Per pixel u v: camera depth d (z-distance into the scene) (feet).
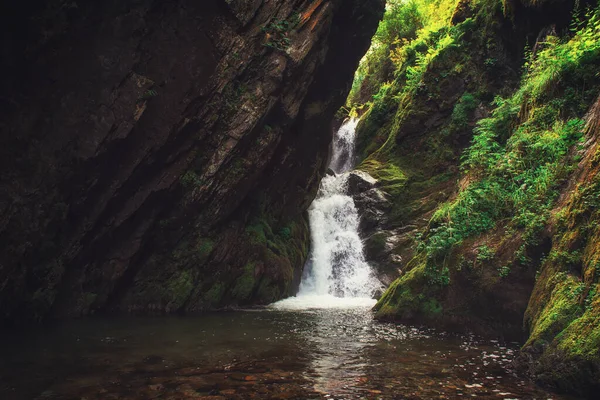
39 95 30.76
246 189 44.57
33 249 31.40
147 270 40.42
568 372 16.70
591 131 27.09
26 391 16.29
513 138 33.99
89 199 34.76
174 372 19.11
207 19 39.11
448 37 69.72
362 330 30.32
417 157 68.64
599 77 30.07
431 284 32.27
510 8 57.36
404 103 74.95
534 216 27.63
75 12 31.35
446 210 35.83
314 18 44.98
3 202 29.09
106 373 18.81
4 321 30.81
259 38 42.29
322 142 58.54
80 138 32.42
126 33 34.04
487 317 28.50
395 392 16.79
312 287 59.72
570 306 19.34
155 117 36.73
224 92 40.78
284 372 19.38
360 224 63.93
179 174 39.45
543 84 33.88
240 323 33.22
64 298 35.24
